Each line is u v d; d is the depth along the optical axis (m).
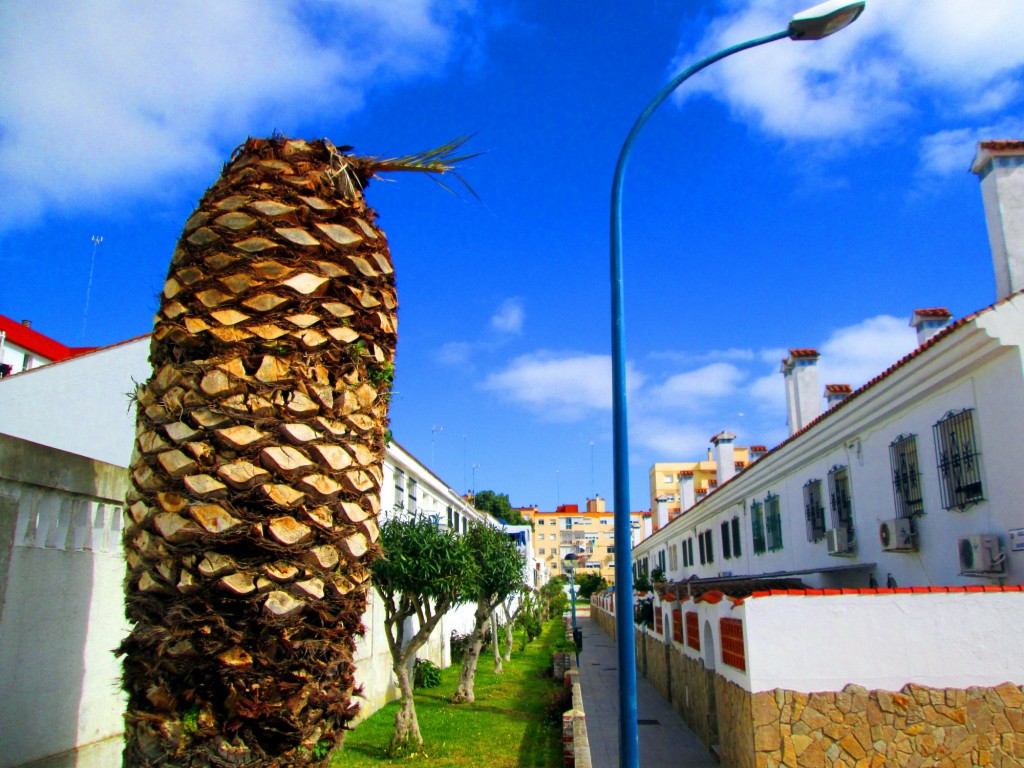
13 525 5.81
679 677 19.44
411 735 13.81
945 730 9.87
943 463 12.21
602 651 37.47
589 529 116.19
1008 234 12.41
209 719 3.65
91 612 6.73
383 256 4.56
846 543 15.31
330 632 3.92
